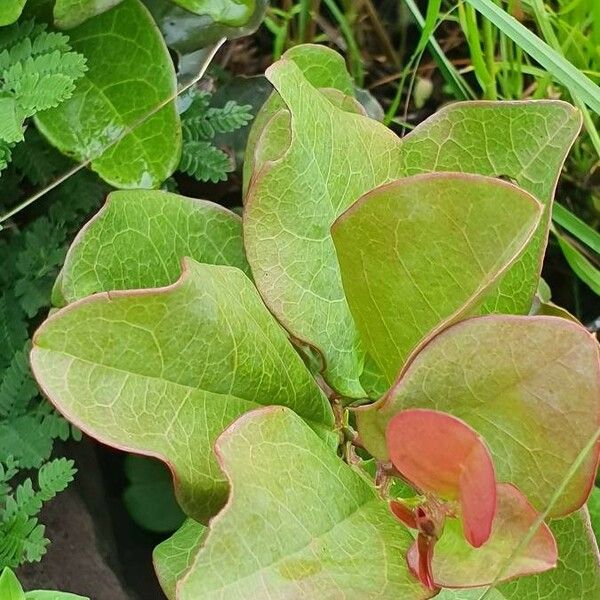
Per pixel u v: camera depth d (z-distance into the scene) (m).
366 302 0.16
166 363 0.14
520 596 0.16
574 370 0.13
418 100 0.31
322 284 0.17
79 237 0.16
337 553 0.13
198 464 0.14
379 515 0.14
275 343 0.16
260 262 0.16
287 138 0.18
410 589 0.13
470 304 0.13
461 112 0.18
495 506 0.12
